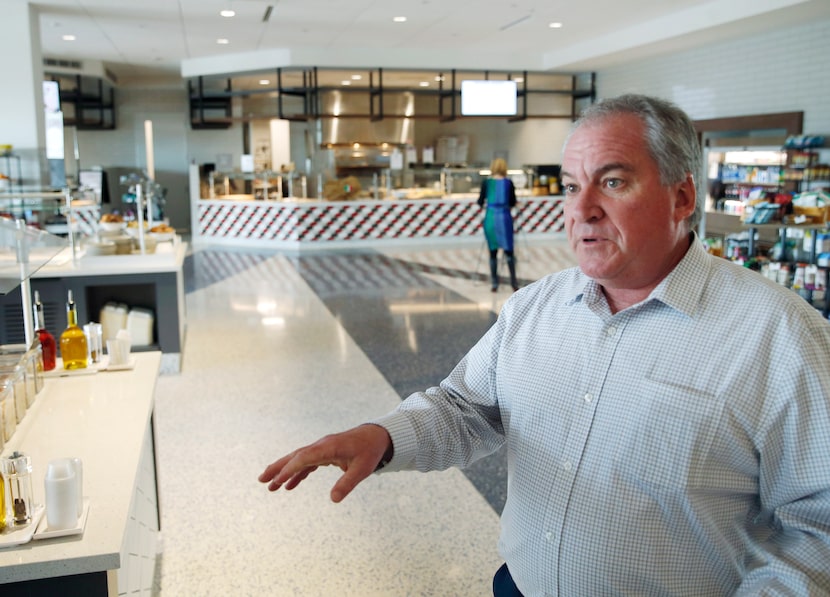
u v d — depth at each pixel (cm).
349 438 143
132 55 1348
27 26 903
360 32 1141
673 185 138
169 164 1806
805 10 834
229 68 1377
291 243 1405
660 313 141
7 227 292
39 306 306
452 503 373
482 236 1517
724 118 1065
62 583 173
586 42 1250
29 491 183
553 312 157
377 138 1591
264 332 729
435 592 297
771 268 734
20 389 254
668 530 135
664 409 134
